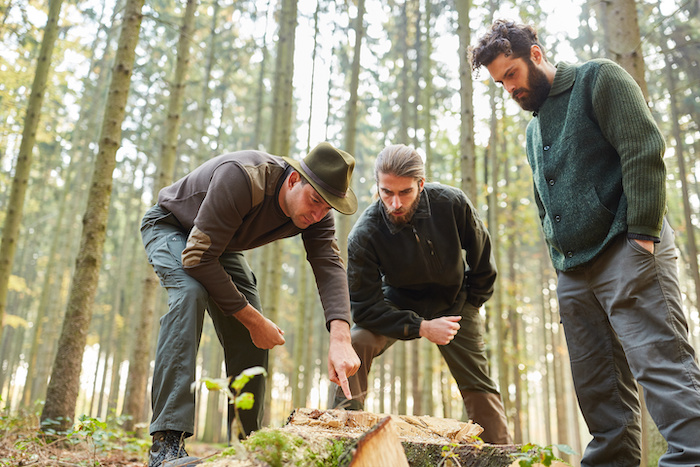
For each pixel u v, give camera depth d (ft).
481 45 7.64
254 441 4.81
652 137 6.42
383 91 53.72
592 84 7.04
